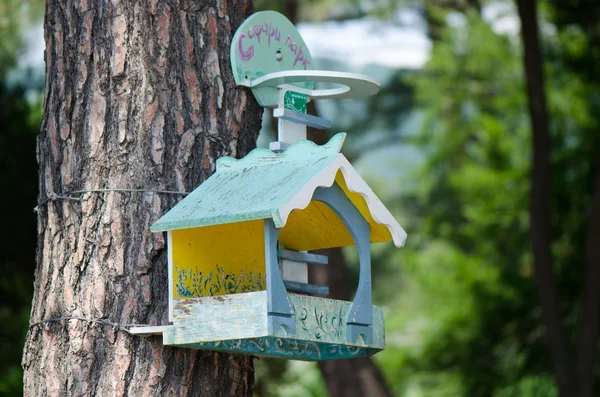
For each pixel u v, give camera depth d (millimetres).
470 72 18266
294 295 3535
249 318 3457
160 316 3799
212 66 4078
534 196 11344
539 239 11320
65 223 3904
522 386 15719
